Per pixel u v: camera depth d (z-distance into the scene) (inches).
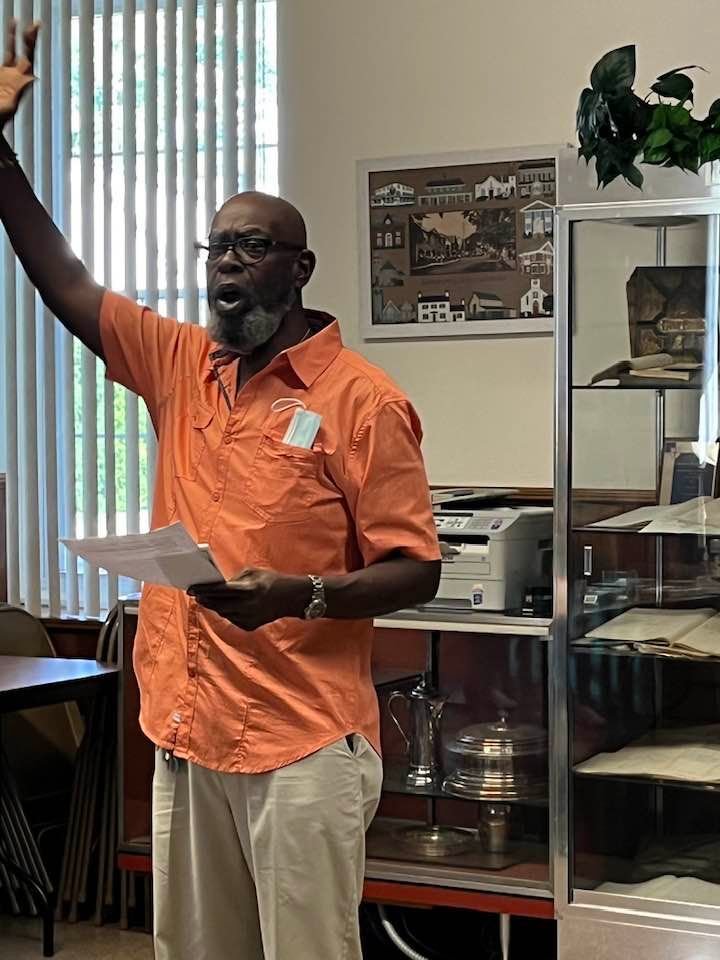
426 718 126.4
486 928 133.3
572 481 117.2
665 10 135.6
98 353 89.9
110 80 159.0
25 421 165.5
